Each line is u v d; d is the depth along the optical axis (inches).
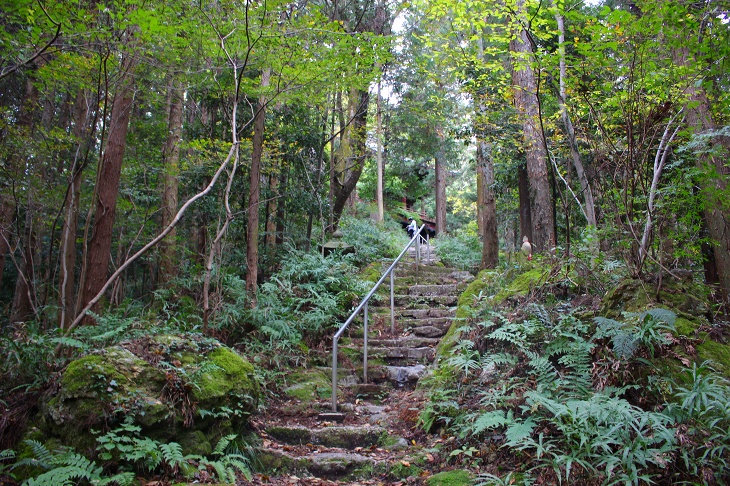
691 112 182.1
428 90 605.6
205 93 383.9
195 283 330.3
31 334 172.4
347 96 547.2
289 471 153.9
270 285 285.6
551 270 211.3
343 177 561.6
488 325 188.2
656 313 136.1
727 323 152.3
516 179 529.3
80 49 201.5
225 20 226.5
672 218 185.3
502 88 318.3
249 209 302.8
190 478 132.5
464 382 179.9
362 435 173.0
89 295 241.0
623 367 135.8
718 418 110.0
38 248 391.2
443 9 249.8
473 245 650.2
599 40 174.1
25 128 326.0
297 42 230.5
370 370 236.8
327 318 277.4
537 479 122.3
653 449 110.3
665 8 155.8
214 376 160.1
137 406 135.2
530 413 144.0
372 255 465.7
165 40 211.3
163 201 389.1
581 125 217.9
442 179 1018.1
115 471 129.0
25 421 144.1
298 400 208.4
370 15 521.7
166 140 438.0
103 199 247.3
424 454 154.2
